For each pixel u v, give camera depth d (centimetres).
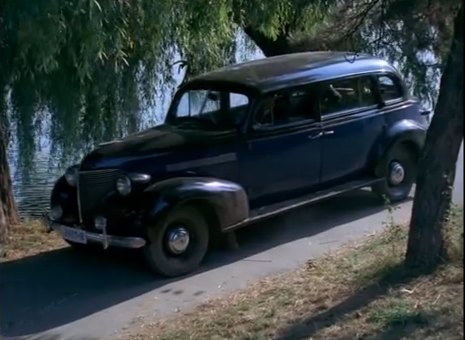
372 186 920
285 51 1116
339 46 812
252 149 805
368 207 929
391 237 757
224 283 718
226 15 949
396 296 565
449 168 596
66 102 905
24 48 695
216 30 957
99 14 698
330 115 873
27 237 902
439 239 605
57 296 713
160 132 810
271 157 821
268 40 1119
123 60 872
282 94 829
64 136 934
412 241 616
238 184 793
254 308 627
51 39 676
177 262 745
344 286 631
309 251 786
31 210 999
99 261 802
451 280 574
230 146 791
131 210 731
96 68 866
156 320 645
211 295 691
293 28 1016
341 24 771
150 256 731
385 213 900
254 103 808
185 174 764
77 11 681
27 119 920
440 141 591
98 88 910
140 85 969
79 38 715
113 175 739
